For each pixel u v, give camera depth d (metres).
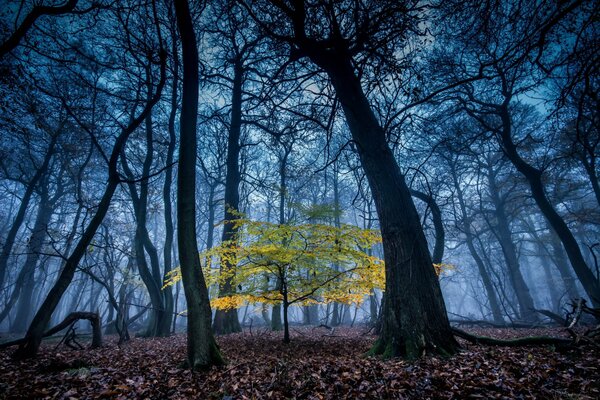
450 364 4.88
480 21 8.48
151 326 14.29
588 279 13.93
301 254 7.65
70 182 25.27
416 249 6.26
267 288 8.70
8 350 8.88
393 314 6.02
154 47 9.47
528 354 5.50
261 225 7.61
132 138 20.00
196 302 5.61
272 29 9.17
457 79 13.31
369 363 5.30
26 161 22.67
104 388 4.53
